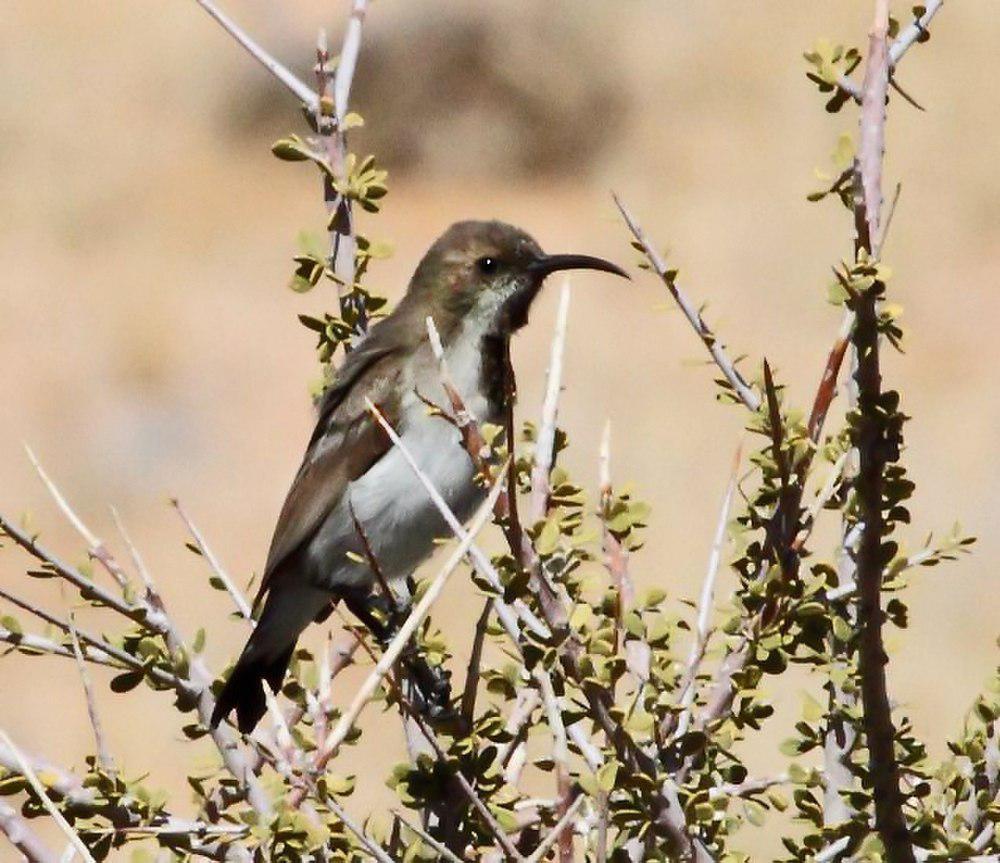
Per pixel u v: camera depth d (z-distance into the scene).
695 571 16.39
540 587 3.95
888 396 4.08
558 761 3.80
